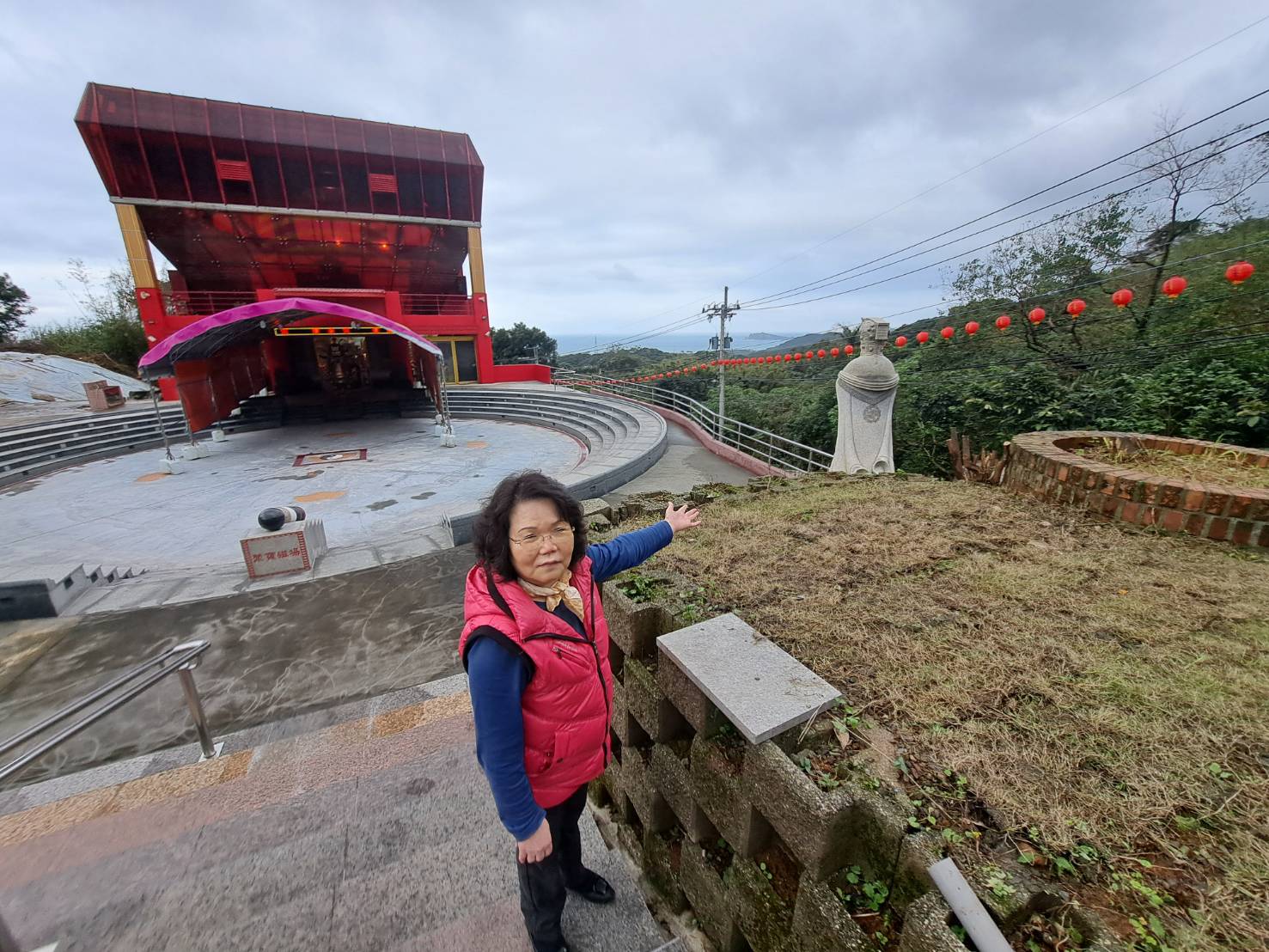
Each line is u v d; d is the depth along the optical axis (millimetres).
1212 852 1154
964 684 1741
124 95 16750
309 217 19688
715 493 4062
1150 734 1497
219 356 16234
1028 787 1333
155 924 2119
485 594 1386
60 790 3041
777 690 1562
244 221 19391
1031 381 8820
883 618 2164
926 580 2514
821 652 1937
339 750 3176
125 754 3430
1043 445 4191
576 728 1491
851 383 8047
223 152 17891
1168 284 4535
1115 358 8516
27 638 4934
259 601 5488
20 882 2324
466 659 1342
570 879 2082
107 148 16719
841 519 3379
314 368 22203
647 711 2041
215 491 10766
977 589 2410
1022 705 1635
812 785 1333
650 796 2141
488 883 2258
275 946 2023
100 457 14188
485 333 22531
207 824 2623
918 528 3193
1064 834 1200
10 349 23344
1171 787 1320
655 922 2100
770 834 1646
